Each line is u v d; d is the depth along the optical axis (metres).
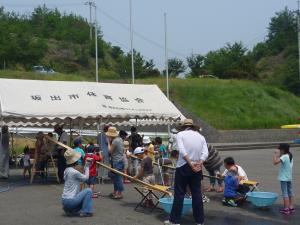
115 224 9.74
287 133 52.62
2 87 16.16
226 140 47.88
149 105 18.31
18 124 18.81
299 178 18.55
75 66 81.31
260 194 11.66
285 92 63.94
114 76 78.44
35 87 16.81
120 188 12.98
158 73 79.50
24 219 10.28
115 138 13.14
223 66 82.38
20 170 20.59
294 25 113.50
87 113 16.39
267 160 28.05
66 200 10.48
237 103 56.06
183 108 48.31
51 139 16.02
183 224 9.72
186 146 9.43
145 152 14.45
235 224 9.79
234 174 12.08
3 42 70.50
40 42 79.50
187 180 9.44
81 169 10.97
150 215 10.69
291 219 10.34
